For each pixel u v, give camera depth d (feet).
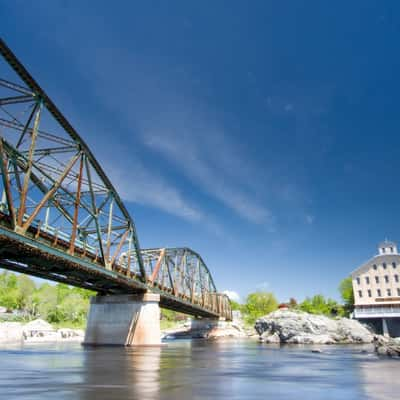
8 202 82.17
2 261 107.86
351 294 387.96
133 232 168.14
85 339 177.37
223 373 77.61
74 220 111.75
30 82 89.04
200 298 323.37
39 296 389.80
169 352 142.41
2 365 88.69
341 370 85.87
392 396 51.08
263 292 472.85
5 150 84.99
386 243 313.94
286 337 237.86
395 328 279.28
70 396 47.26
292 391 54.80
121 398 46.16
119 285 162.71
